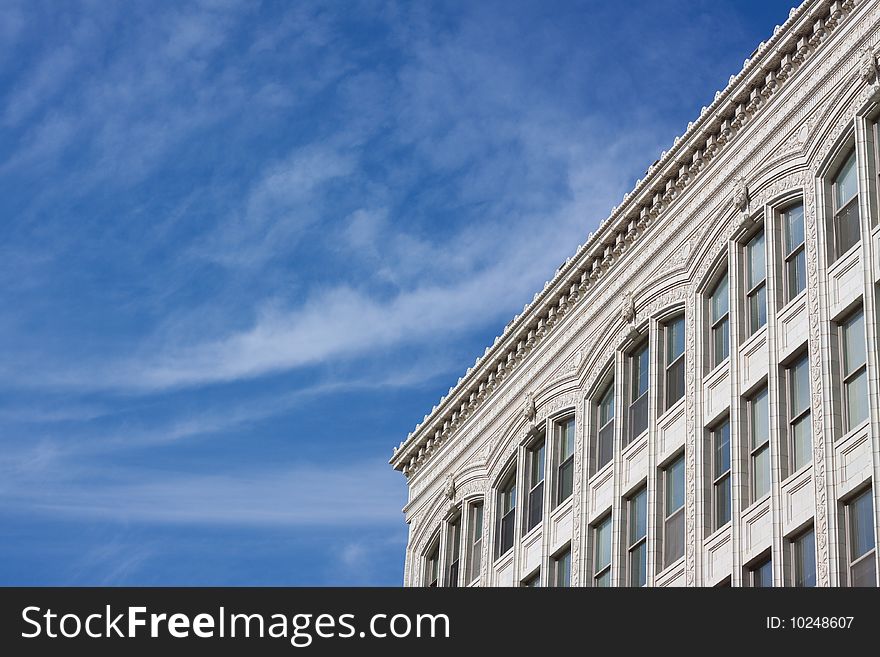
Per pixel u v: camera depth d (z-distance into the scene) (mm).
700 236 49906
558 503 55688
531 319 59969
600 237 55875
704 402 47562
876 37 43062
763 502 42969
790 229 45531
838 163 43781
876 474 38094
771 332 44344
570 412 56219
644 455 50406
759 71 47656
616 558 50094
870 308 40125
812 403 41469
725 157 49406
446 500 64375
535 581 55875
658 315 51406
